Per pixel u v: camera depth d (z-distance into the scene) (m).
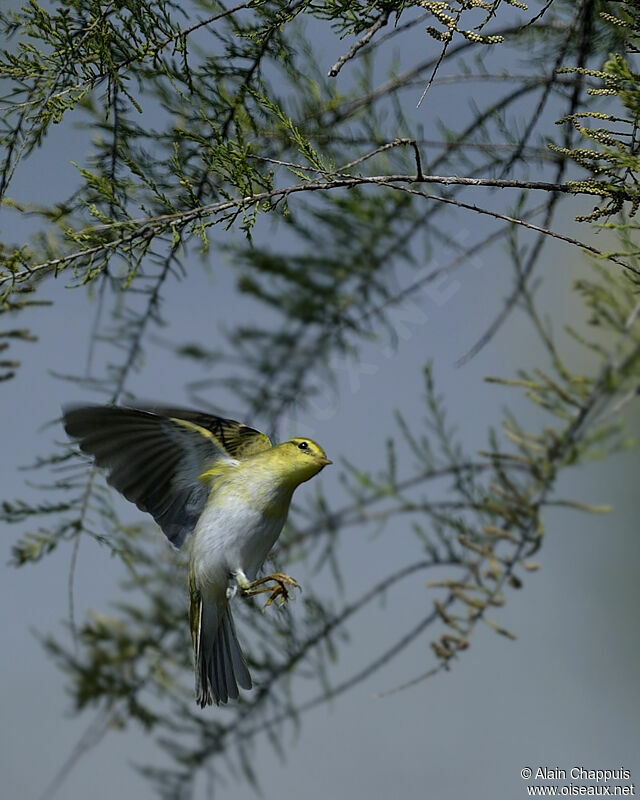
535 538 8.35
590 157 6.61
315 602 10.19
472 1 6.50
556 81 8.35
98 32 7.32
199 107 7.91
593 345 8.58
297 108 8.80
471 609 8.32
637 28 7.02
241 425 8.79
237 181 7.20
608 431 8.38
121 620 10.67
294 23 8.73
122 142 7.96
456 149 9.12
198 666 8.45
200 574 8.30
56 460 8.69
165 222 7.23
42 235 7.57
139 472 8.17
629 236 6.84
